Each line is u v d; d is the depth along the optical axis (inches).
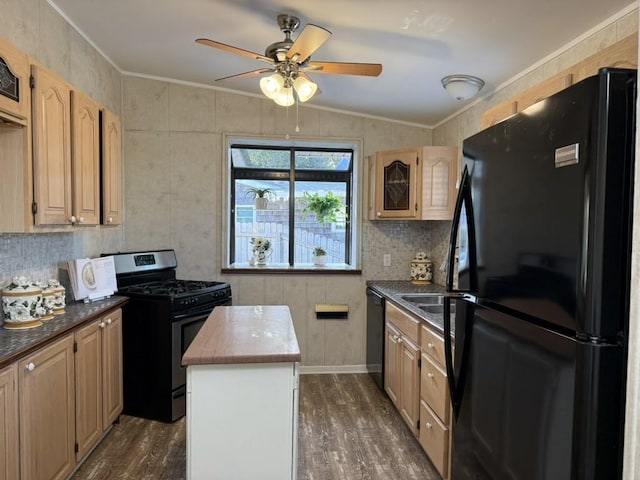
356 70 86.6
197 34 107.9
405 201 141.4
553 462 43.4
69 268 105.1
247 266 160.1
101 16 102.0
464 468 63.8
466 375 63.4
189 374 68.8
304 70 88.4
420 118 153.7
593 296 39.0
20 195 74.2
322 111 156.5
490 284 56.8
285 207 169.2
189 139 150.6
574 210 40.8
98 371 98.1
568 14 76.2
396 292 133.5
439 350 87.4
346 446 106.1
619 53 50.7
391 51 99.5
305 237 170.1
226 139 152.6
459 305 65.9
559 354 42.6
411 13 82.0
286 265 166.1
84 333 90.7
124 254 133.0
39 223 76.5
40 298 82.9
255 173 167.3
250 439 70.1
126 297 115.9
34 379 71.1
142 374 118.2
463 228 65.4
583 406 39.6
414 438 110.4
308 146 165.8
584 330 39.6
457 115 141.4
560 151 42.8
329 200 169.8
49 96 79.6
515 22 80.8
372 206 152.9
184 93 149.7
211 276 153.5
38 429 72.4
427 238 162.1
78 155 91.0
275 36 104.0
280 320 93.7
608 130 38.3
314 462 98.7
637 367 36.4
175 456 100.0
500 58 98.0
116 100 140.1
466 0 74.8
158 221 149.9
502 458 53.1
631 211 38.6
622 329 39.2
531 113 47.9
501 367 53.4
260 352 69.9
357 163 159.8
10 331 78.0
